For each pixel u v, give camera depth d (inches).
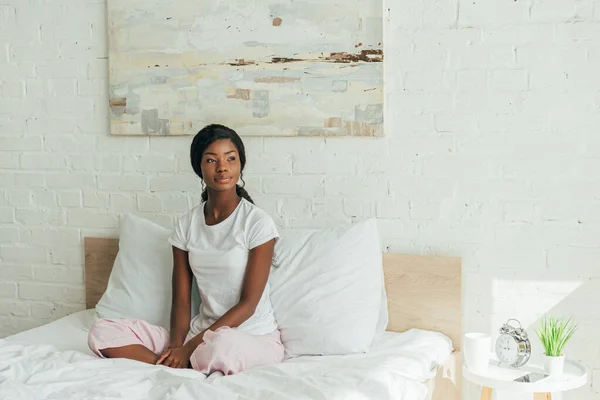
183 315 102.4
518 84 103.4
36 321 129.8
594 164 101.4
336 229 106.1
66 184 125.7
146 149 120.8
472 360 94.0
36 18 124.3
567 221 103.0
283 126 112.7
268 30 112.0
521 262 105.3
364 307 99.6
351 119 109.6
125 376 80.5
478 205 106.3
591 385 103.4
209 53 115.2
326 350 96.7
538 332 105.0
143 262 112.4
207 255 100.3
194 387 75.3
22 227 128.8
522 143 104.0
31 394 73.9
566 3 100.7
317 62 110.2
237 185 107.5
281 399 73.3
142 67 118.7
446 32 105.5
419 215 109.0
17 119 127.1
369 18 107.4
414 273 107.7
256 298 97.5
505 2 102.9
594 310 102.7
